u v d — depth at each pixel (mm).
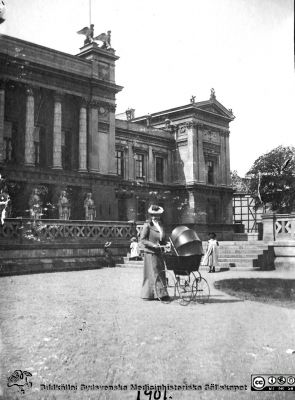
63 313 8680
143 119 47062
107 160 34281
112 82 34531
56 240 20484
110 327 7465
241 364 5594
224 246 21609
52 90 31047
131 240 23172
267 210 20938
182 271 9930
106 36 34656
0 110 27625
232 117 48625
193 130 45031
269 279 14641
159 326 7539
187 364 5652
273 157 29750
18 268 18344
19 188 28219
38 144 31062
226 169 48594
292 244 19359
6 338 6781
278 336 6715
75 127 33219
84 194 32062
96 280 15375
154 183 43906
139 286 13508
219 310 8812
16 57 28578
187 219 44500
